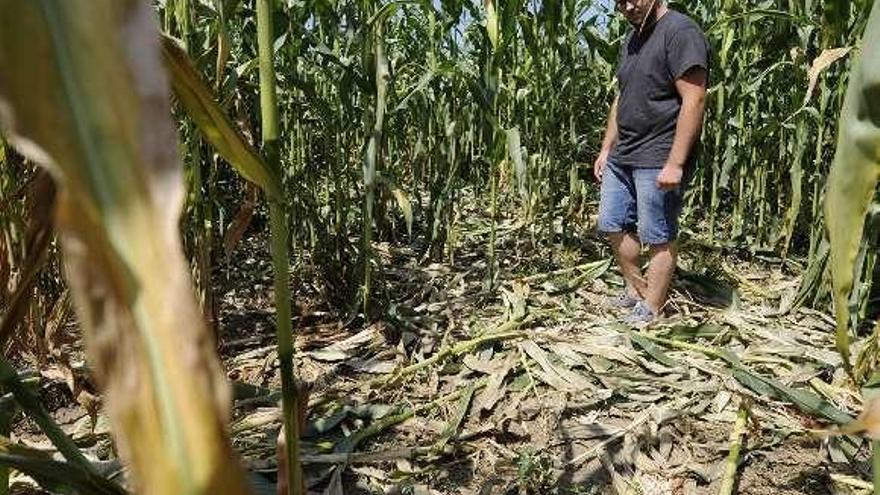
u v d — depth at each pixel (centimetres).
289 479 131
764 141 530
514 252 546
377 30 384
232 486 42
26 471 109
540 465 268
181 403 41
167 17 305
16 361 337
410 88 496
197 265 327
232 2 278
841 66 441
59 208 42
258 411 312
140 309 41
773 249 536
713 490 260
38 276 297
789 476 265
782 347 371
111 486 113
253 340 394
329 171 516
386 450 285
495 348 371
